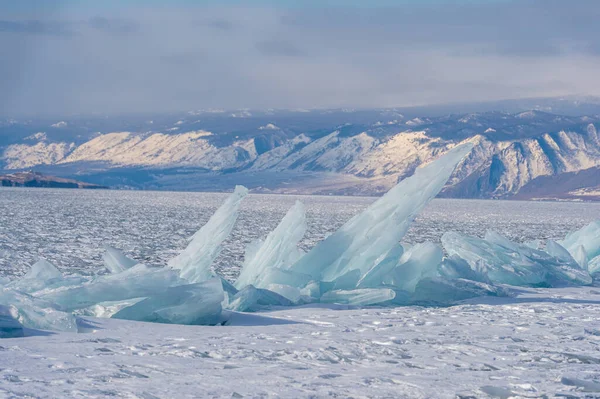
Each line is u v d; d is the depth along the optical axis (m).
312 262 17.45
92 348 9.46
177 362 8.66
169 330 11.50
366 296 15.81
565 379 7.91
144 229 58.88
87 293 13.03
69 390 7.03
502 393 7.34
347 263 17.50
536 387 7.66
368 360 9.09
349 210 148.62
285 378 7.86
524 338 11.16
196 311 12.71
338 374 8.13
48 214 81.81
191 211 107.94
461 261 18.98
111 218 77.19
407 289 17.36
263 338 10.81
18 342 9.75
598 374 8.38
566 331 11.95
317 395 7.12
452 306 15.76
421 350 9.92
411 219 17.64
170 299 12.75
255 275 17.36
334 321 13.02
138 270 14.02
